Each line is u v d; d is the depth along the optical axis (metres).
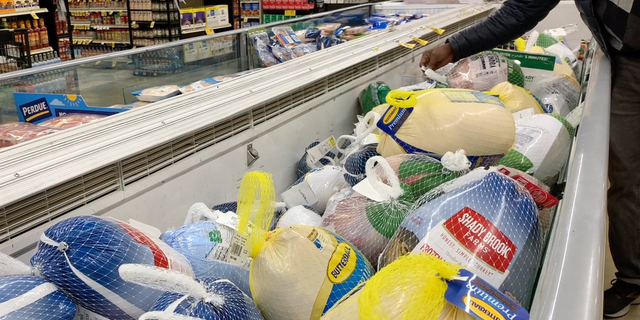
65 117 1.75
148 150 1.09
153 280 0.71
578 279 0.49
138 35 5.91
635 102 1.91
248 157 1.44
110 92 2.08
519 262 0.80
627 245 2.10
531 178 1.09
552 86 2.24
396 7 4.32
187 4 5.77
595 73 1.62
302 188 1.46
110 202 1.01
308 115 1.76
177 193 1.19
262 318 0.85
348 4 6.12
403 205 1.07
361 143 1.56
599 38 1.92
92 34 6.40
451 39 2.16
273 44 2.75
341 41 2.84
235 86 1.56
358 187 1.14
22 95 1.82
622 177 2.01
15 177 0.89
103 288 0.76
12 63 4.09
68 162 0.97
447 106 1.26
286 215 1.27
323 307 0.84
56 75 1.94
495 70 2.10
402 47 2.61
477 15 4.07
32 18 5.00
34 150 1.01
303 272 0.85
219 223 1.03
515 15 2.04
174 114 1.27
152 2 5.67
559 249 0.56
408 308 0.57
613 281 2.31
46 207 0.89
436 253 0.80
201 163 1.26
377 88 2.07
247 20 7.13
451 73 2.20
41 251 0.79
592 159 0.82
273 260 0.87
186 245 0.97
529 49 2.63
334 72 1.88
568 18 4.29
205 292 0.75
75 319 0.80
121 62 2.11
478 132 1.23
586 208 0.65
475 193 0.87
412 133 1.27
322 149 1.71
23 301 0.71
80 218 0.82
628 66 1.88
